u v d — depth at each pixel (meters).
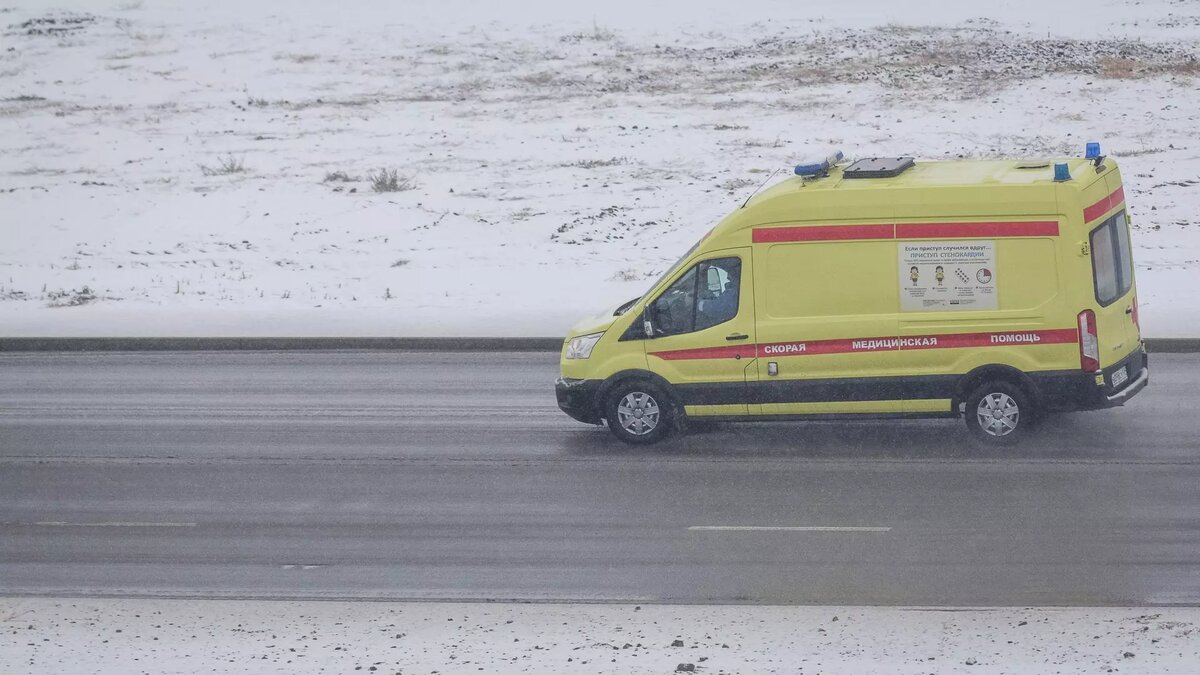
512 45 148.12
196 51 150.38
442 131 119.00
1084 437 43.09
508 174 104.50
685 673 25.83
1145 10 149.25
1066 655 26.02
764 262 42.47
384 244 88.00
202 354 63.72
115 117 128.12
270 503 39.66
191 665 27.09
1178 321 59.84
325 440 46.97
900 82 126.69
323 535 36.47
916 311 41.62
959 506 36.62
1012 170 42.66
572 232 88.69
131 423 50.41
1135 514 35.38
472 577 32.75
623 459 42.94
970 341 41.41
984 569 31.86
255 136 119.81
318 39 153.75
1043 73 126.50
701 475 40.72
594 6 163.50
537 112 124.31
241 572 33.69
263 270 83.06
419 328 65.19
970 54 134.25
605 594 31.20
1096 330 40.78
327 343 63.81
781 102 122.75
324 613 30.33
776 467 41.25
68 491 41.59
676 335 43.50
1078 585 30.56
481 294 74.06
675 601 30.55
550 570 33.03
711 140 111.25
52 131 123.94
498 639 28.25
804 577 31.80
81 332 67.25
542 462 43.03
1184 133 105.81
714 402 43.38
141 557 35.16
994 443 42.09
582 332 44.88
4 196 103.94
